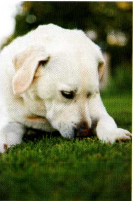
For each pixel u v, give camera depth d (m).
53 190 1.62
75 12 5.10
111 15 5.34
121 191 1.61
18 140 2.02
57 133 2.11
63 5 5.06
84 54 1.95
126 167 1.71
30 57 1.95
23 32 5.24
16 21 5.27
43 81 1.95
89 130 1.93
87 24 5.20
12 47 2.08
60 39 1.99
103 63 2.02
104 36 5.42
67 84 1.92
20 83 1.93
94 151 1.82
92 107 1.99
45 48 1.97
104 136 1.94
